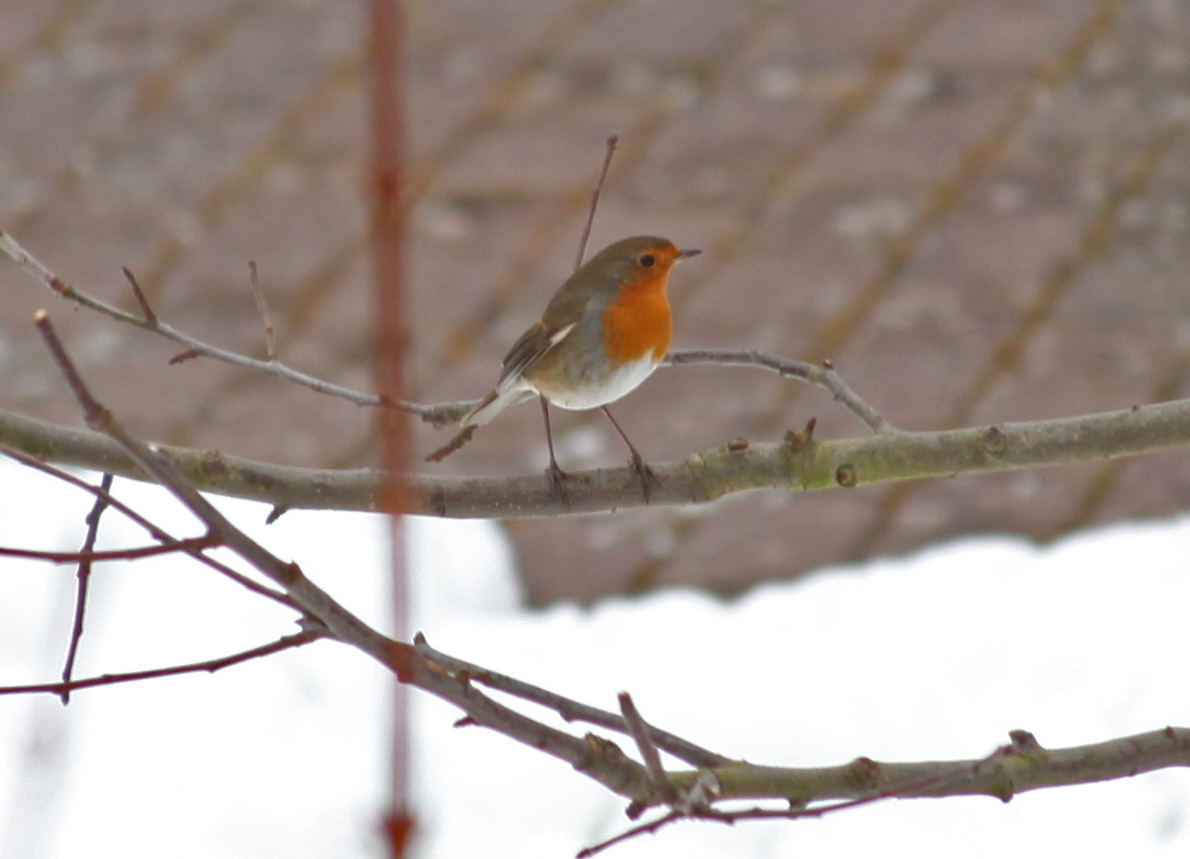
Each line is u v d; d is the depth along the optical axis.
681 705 10.12
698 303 14.80
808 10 19.58
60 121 18.08
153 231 16.14
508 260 15.44
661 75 18.34
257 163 17.16
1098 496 12.26
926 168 16.61
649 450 13.01
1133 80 17.98
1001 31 18.98
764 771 5.23
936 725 9.76
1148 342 14.03
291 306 14.91
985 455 6.82
